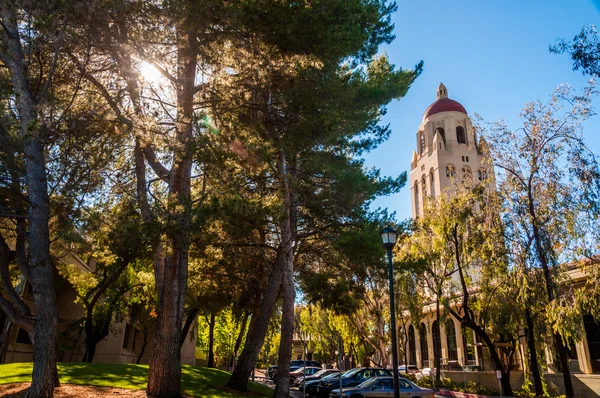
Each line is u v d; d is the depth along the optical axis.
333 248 19.09
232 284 23.30
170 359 12.14
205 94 13.38
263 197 14.77
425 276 28.77
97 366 16.59
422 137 86.50
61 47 10.80
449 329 44.44
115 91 12.77
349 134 17.95
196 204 11.95
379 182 19.64
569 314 18.56
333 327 42.25
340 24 13.05
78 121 11.52
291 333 15.22
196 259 19.86
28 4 10.16
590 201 18.42
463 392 28.62
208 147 11.52
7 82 11.64
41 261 10.07
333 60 13.47
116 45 11.27
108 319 26.20
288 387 14.61
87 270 27.56
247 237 17.98
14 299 10.69
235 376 16.98
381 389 17.48
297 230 20.09
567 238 19.70
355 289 20.19
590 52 10.20
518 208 20.81
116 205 13.88
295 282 23.92
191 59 12.48
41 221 10.30
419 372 45.09
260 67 12.45
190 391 13.92
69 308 30.44
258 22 11.84
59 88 12.50
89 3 10.22
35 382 9.49
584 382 27.36
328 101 13.59
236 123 12.53
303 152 16.34
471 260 24.95
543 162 20.22
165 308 12.41
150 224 10.66
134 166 14.83
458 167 74.75
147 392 11.96
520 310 24.09
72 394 11.29
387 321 33.59
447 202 25.16
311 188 17.81
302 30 12.27
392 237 14.27
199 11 10.73
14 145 10.80
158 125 11.93
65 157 11.63
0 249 11.05
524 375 28.98
